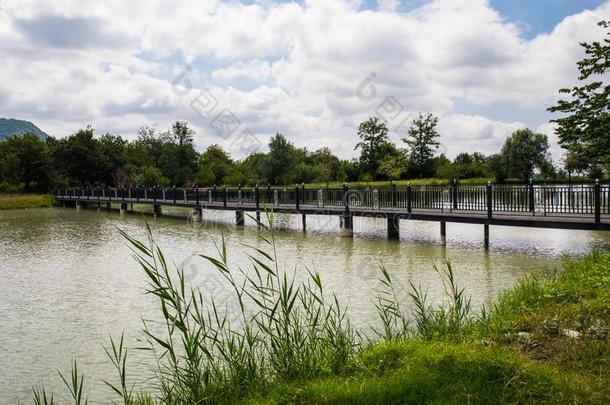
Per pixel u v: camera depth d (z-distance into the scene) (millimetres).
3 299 9547
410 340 5090
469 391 3596
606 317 5145
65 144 59312
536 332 4879
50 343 7020
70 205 44188
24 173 53875
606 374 3812
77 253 15250
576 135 14711
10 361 6402
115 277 11422
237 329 6984
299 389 3900
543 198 13906
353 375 4219
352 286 9539
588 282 6902
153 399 5082
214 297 8977
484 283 9453
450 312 5719
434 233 18062
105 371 5992
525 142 48469
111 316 8250
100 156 59531
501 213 14430
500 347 4453
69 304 9094
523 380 3689
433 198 16203
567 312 5496
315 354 4758
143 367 6059
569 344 4449
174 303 4332
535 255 12523
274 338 4684
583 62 14086
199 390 4160
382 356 4500
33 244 17484
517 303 6398
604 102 13852
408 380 3795
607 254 9367
